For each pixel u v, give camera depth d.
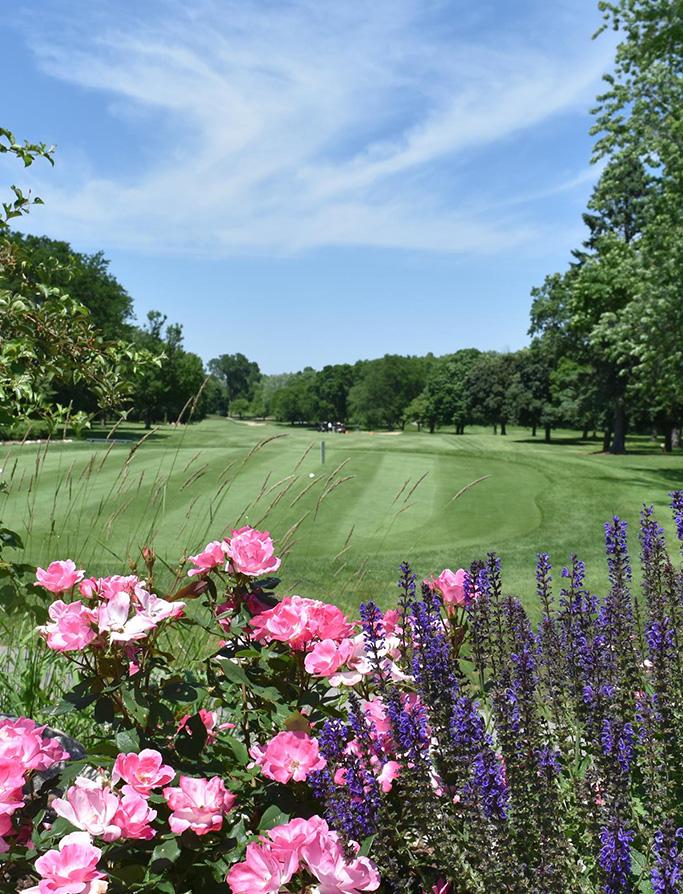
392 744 2.35
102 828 1.91
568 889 2.09
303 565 10.27
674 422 54.19
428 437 72.00
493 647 3.10
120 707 2.38
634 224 41.78
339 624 2.46
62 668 3.60
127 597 2.30
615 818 2.05
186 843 1.96
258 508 14.88
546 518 16.59
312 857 1.82
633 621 3.56
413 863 2.14
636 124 26.86
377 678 2.57
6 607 3.47
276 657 2.43
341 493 18.73
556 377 69.69
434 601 2.98
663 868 1.81
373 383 133.62
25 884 1.99
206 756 2.42
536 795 2.28
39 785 2.37
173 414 67.88
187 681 2.51
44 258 4.66
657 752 2.51
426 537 14.01
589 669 2.94
